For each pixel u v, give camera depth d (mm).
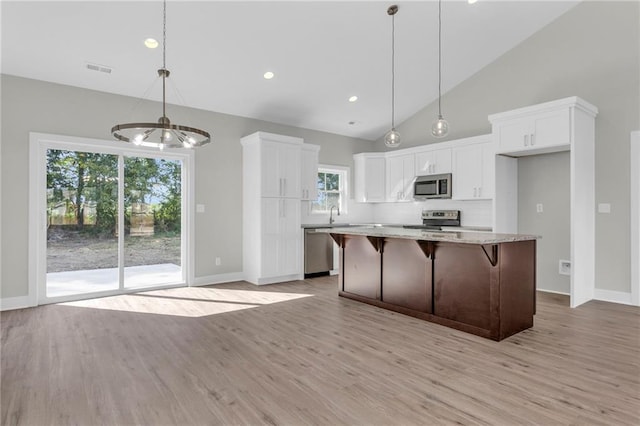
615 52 4234
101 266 4586
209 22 3689
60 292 4332
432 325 3445
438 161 5805
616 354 2734
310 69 4781
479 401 2074
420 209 6445
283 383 2299
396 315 3779
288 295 4656
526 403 2049
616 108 4227
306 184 5902
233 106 5352
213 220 5355
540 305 4129
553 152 4652
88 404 2051
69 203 4367
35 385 2270
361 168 6816
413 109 6391
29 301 4066
